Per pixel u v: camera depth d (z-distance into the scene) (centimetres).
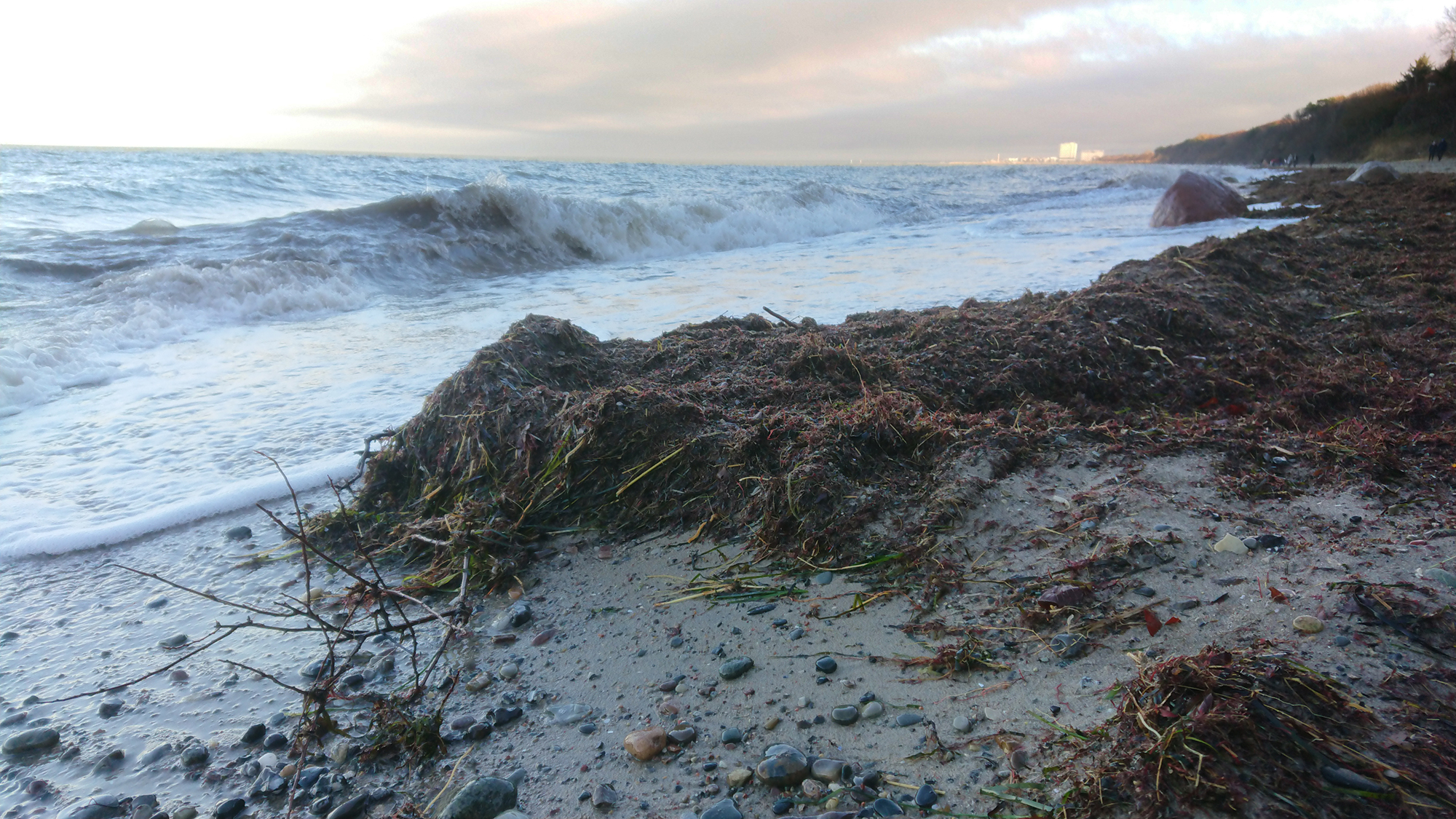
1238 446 341
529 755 220
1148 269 715
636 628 277
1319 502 289
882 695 226
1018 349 479
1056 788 178
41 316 765
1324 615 213
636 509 357
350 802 205
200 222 1603
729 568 308
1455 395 413
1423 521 265
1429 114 5747
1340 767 160
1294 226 1065
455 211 1362
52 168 2356
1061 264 1082
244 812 209
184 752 232
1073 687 212
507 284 1102
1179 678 185
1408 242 884
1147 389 458
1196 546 266
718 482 353
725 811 189
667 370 484
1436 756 161
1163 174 4047
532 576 320
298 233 1204
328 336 768
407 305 935
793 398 421
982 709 212
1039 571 267
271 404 556
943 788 188
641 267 1288
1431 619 203
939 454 347
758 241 1750
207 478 435
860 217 2264
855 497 320
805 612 273
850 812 185
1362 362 504
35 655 286
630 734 222
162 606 321
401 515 381
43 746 236
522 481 374
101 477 439
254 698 258
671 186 3028
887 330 549
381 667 267
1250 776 160
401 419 518
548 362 463
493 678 256
